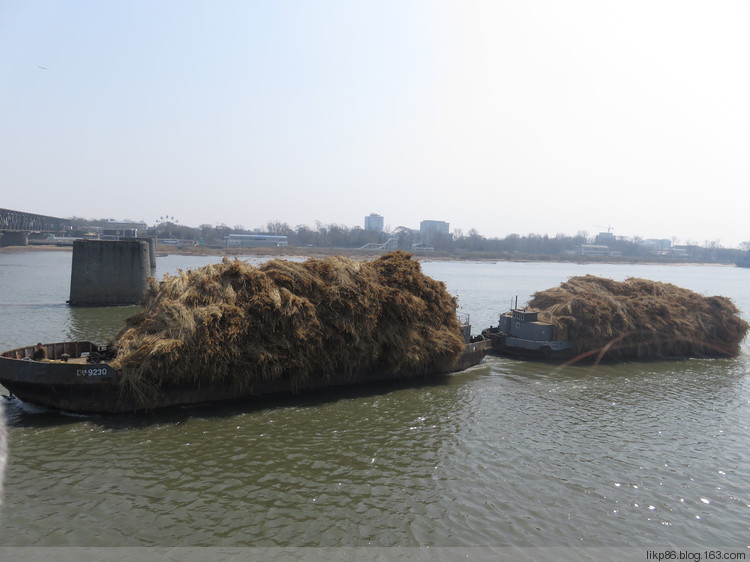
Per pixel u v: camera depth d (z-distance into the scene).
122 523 14.23
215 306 23.42
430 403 25.52
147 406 22.19
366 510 15.38
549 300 40.69
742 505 16.34
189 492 16.03
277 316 24.41
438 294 31.25
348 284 27.09
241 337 23.42
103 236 190.75
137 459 18.14
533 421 23.44
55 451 18.53
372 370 28.25
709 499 16.66
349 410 24.03
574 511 15.69
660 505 16.20
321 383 26.66
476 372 32.22
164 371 21.94
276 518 14.77
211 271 25.50
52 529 13.80
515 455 19.59
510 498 16.34
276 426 21.67
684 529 14.91
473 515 15.30
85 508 14.90
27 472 16.91
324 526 14.47
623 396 27.88
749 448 20.89
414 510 15.45
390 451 19.62
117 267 58.47
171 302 23.91
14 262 128.88
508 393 27.80
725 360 38.25
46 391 21.50
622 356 37.62
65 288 73.50
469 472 18.06
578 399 27.05
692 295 42.94
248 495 15.98
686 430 22.77
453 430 22.02
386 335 27.88
